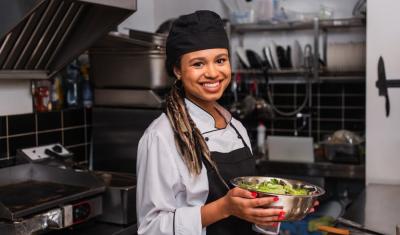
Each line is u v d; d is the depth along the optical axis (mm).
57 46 2203
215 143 1429
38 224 1757
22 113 2367
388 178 2562
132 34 2562
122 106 2625
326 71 3080
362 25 3012
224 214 1225
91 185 2053
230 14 3273
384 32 2502
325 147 2867
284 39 3363
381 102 2541
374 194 2301
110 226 2055
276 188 1262
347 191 3070
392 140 2537
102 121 2688
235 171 1430
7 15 1721
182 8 3488
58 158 2381
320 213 2906
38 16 1894
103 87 2672
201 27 1285
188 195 1339
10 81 2309
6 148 2266
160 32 2885
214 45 1287
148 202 1324
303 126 3318
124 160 2631
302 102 3324
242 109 3170
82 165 2619
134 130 2582
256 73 3275
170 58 1363
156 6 3537
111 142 2668
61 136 2588
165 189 1318
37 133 2432
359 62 3008
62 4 1930
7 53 2006
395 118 2521
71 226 1987
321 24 3000
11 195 1937
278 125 3404
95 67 2658
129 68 2559
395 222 1836
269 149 2957
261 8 3139
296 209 1171
